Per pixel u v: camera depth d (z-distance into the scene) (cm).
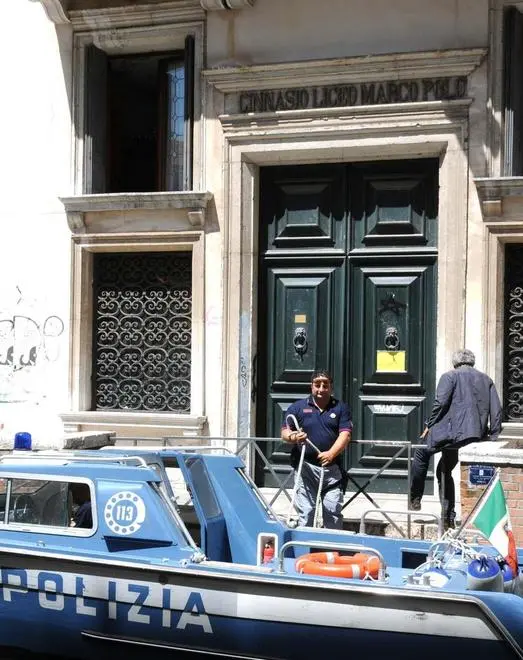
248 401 1045
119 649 528
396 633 485
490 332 956
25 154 1118
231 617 508
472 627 475
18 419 1114
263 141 1029
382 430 1024
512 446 829
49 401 1105
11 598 549
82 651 536
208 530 613
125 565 524
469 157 964
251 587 505
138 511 546
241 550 638
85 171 1101
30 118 1118
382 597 487
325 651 495
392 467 1017
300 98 1019
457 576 547
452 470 882
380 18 995
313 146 1012
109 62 1129
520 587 550
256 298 1061
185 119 1073
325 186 1048
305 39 1018
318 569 550
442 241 980
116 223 1083
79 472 567
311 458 807
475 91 962
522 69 977
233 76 1033
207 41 1051
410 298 1019
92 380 1116
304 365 1052
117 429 1079
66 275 1100
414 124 977
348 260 1038
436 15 978
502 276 963
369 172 1034
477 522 557
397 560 618
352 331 1038
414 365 1016
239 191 1039
